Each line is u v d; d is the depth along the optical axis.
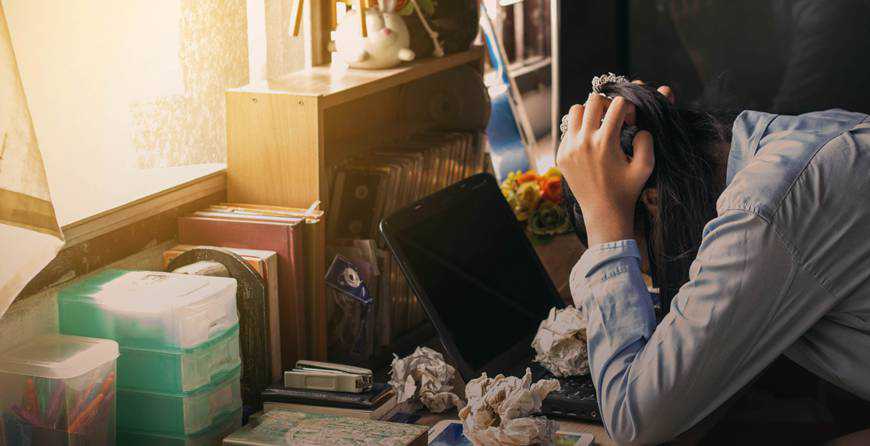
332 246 1.72
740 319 1.13
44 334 1.33
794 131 1.20
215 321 1.33
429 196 1.74
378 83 1.75
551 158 2.86
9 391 1.23
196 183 1.62
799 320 1.14
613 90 1.35
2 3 1.26
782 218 1.11
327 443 1.26
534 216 2.13
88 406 1.23
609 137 1.29
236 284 1.40
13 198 1.17
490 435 1.23
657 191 1.30
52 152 1.42
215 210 1.61
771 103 2.66
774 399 1.80
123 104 1.54
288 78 1.77
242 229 1.54
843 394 1.88
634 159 1.29
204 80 1.68
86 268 1.42
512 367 1.63
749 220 1.12
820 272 1.12
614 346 1.25
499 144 2.77
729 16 2.65
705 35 2.68
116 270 1.44
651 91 1.32
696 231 1.29
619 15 2.73
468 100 2.24
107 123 1.52
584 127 1.32
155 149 1.61
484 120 2.25
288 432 1.30
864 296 1.12
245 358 1.49
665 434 1.19
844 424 1.88
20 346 1.26
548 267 2.13
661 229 1.31
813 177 1.12
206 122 1.70
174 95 1.63
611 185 1.30
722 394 1.17
